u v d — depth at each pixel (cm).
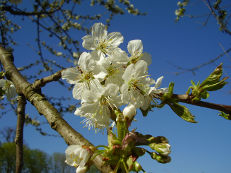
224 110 10
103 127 12
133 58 13
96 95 11
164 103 11
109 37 13
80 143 10
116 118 10
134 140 9
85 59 12
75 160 9
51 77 14
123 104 11
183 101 11
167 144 9
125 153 9
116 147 9
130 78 12
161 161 9
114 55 12
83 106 11
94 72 12
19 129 18
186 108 11
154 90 11
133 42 13
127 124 10
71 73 12
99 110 11
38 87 15
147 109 12
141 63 12
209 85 10
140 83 12
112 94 11
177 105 11
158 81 12
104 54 13
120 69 12
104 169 9
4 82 21
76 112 12
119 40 13
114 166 9
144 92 11
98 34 13
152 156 9
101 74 12
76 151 9
